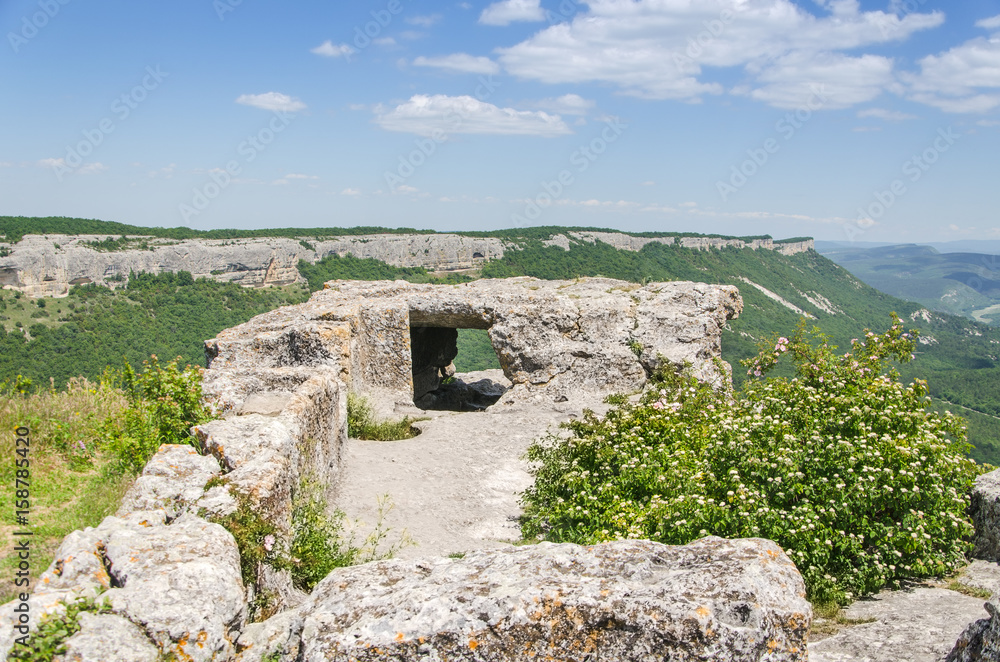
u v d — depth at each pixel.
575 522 8.32
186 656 4.30
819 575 6.48
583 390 17.50
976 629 4.08
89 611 4.34
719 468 7.61
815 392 8.38
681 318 17.91
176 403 9.32
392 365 18.08
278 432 7.97
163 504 6.32
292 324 17.03
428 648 4.02
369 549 8.34
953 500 6.90
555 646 4.03
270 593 5.98
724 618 4.04
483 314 18.28
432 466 12.55
